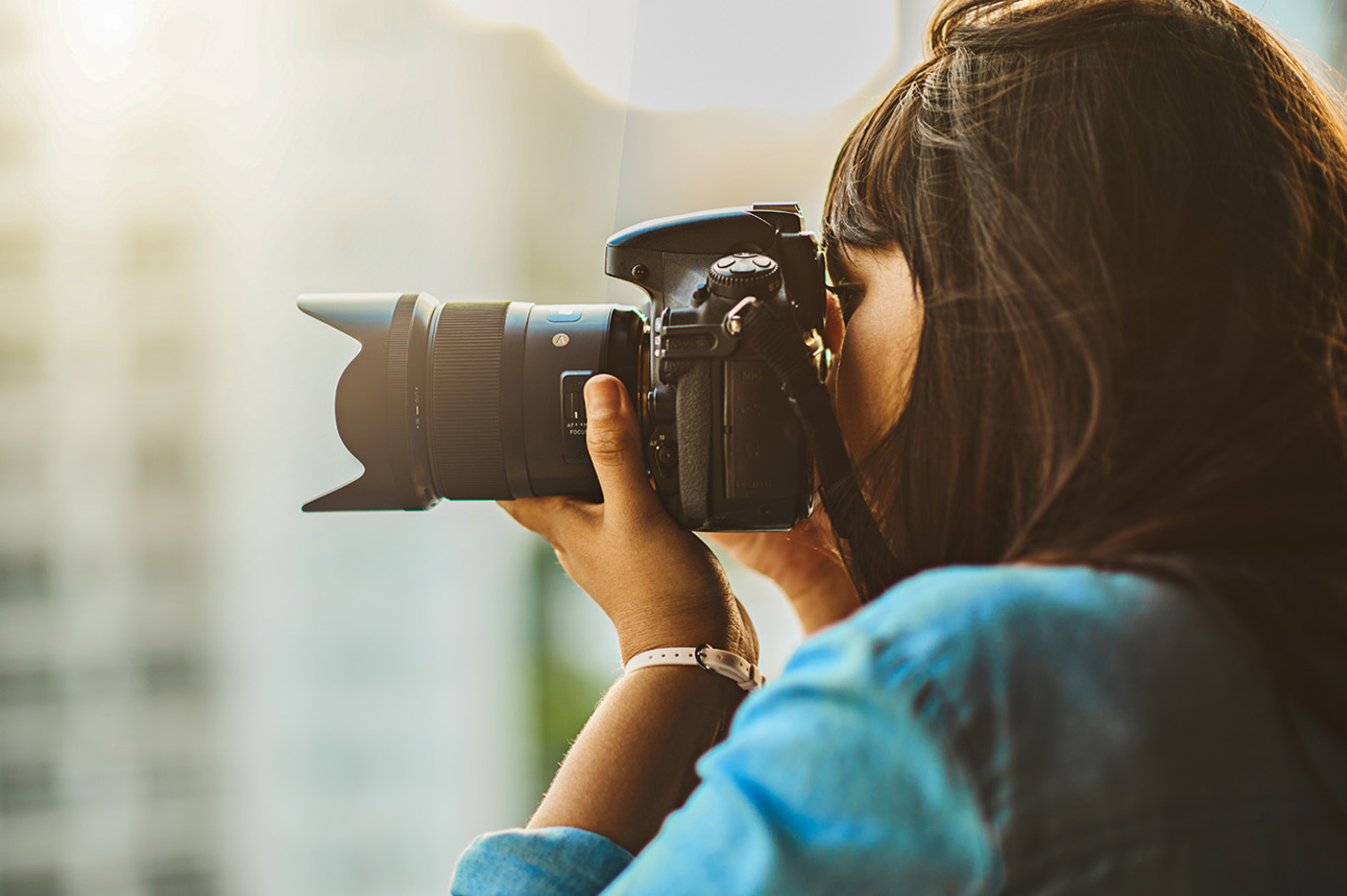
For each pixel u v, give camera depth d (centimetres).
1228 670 36
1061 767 34
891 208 59
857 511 65
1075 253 48
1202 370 45
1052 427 47
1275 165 49
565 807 69
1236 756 35
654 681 74
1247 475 42
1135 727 35
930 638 37
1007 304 49
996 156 52
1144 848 34
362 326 88
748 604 175
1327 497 43
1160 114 49
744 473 75
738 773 39
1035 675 36
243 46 218
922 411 54
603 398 78
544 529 87
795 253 76
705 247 81
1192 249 47
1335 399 46
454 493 88
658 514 79
